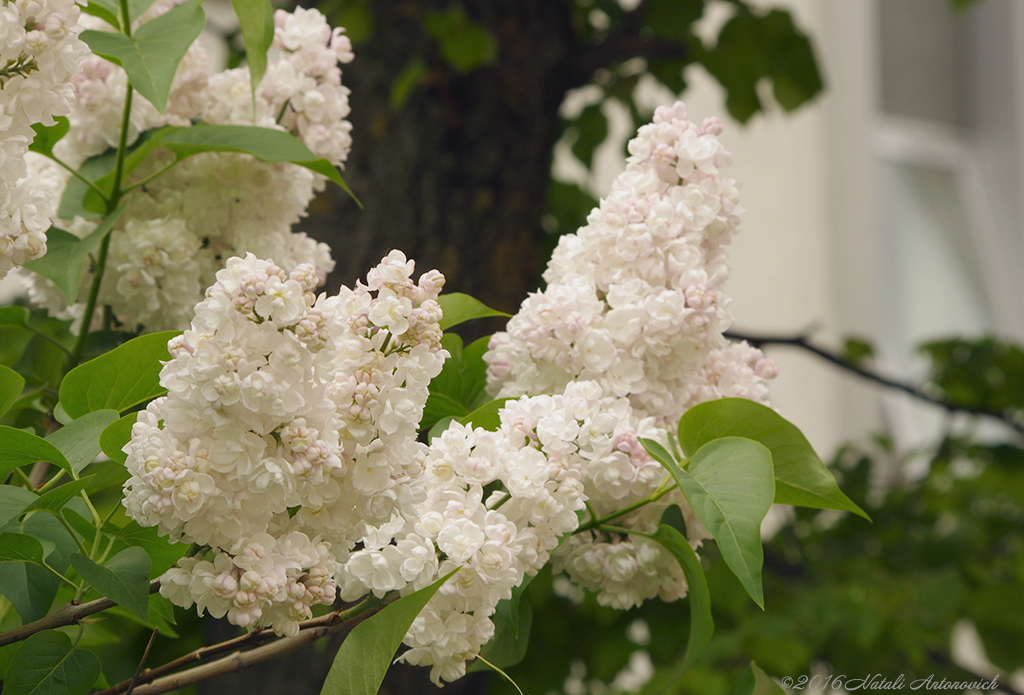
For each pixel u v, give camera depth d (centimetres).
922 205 953
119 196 207
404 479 183
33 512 194
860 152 874
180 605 181
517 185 355
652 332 197
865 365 570
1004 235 956
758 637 366
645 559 196
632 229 198
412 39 349
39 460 187
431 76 344
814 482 196
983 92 991
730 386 203
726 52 480
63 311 212
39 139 201
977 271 957
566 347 196
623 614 384
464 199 345
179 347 178
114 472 190
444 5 354
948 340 522
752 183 834
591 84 467
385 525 186
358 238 339
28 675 185
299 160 204
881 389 855
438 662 186
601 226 200
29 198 185
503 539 186
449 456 188
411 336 181
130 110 209
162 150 211
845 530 478
